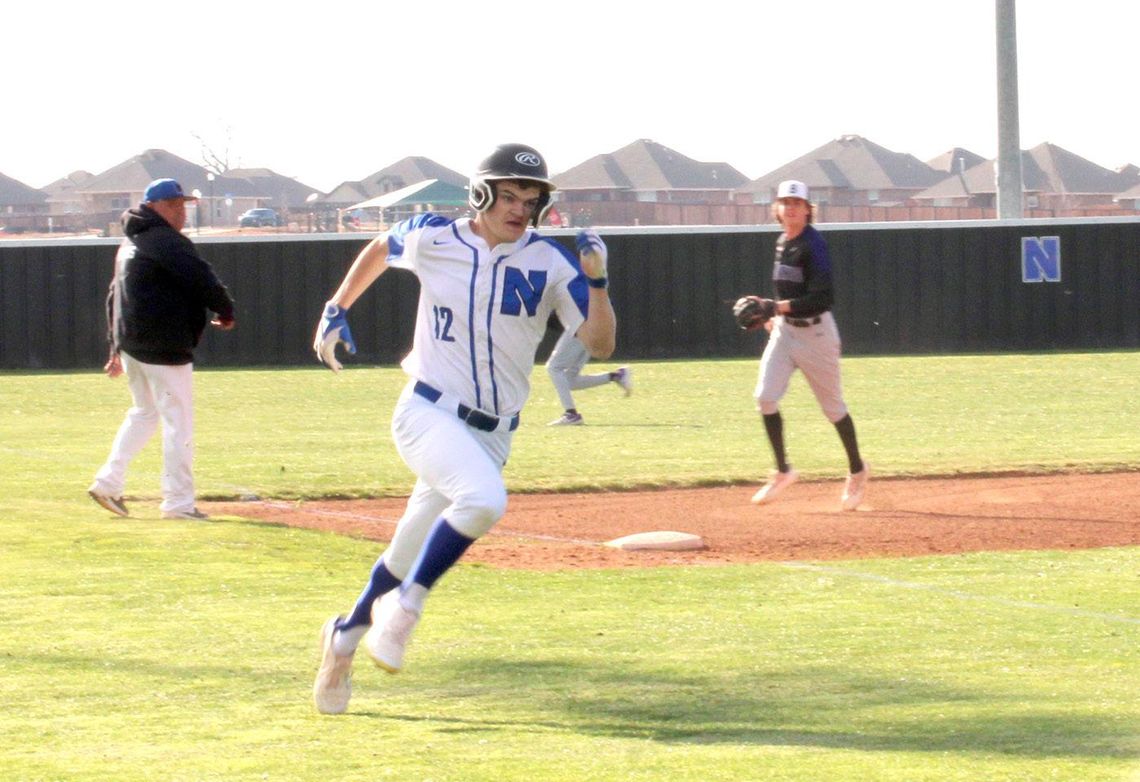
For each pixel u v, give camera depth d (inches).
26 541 1002.7
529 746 561.6
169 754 549.6
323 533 1073.5
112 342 1117.7
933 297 3011.8
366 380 2596.0
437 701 631.8
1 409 2119.8
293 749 556.7
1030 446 1620.3
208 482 1355.8
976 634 760.3
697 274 2997.0
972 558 1007.0
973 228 3002.0
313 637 748.0
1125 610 823.7
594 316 605.9
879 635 759.7
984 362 2775.6
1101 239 3019.2
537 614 815.7
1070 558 1003.3
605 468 1464.1
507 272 597.9
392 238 619.2
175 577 896.3
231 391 2391.7
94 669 680.4
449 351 604.1
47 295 2883.9
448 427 596.4
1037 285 3019.2
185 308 1091.3
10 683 655.1
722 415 1984.5
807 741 567.2
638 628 778.2
